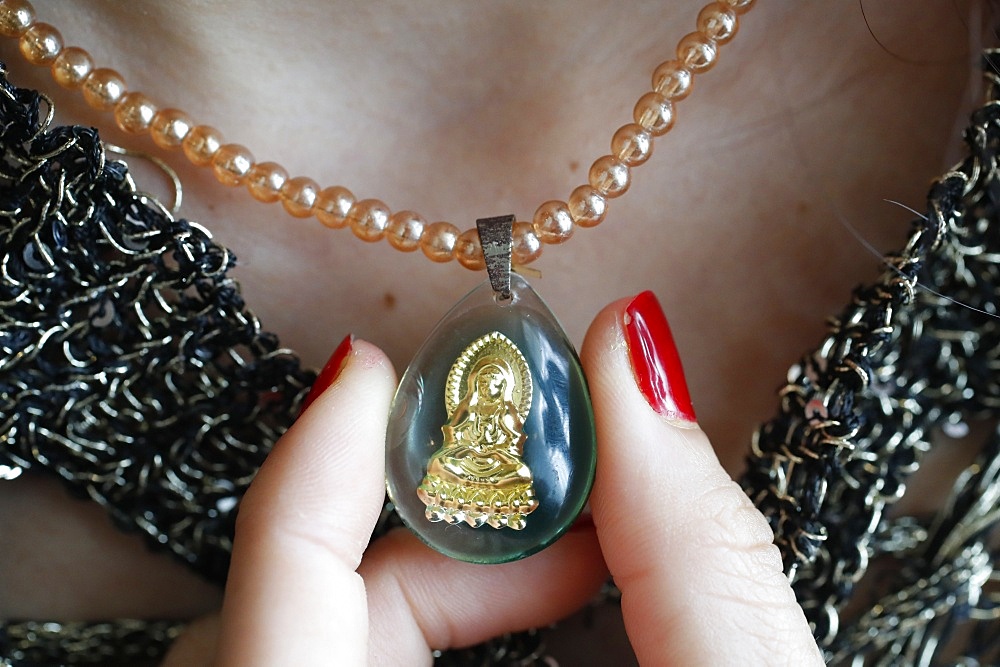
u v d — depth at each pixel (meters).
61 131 0.11
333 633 0.10
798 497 0.12
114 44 0.12
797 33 0.12
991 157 0.12
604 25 0.12
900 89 0.12
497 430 0.11
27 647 0.14
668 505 0.11
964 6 0.12
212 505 0.13
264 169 0.12
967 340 0.13
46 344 0.12
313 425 0.11
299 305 0.13
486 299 0.11
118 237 0.11
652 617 0.11
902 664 0.14
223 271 0.12
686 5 0.12
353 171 0.13
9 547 0.14
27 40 0.11
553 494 0.11
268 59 0.12
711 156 0.13
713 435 0.14
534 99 0.12
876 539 0.14
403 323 0.13
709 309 0.13
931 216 0.11
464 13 0.12
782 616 0.10
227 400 0.13
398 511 0.11
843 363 0.11
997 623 0.14
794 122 0.12
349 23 0.12
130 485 0.13
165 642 0.14
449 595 0.12
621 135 0.12
